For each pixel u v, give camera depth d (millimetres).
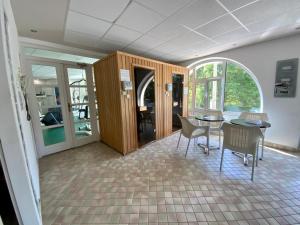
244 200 1768
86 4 1788
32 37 2803
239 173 2350
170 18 2188
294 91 3064
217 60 4449
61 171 2521
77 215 1604
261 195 1849
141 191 1965
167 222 1489
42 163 2820
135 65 3160
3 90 948
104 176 2346
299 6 1933
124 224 1481
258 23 2420
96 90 3766
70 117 3539
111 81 3098
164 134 4246
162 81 3984
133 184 2121
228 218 1522
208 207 1671
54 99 3287
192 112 5352
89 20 2186
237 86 4301
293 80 3057
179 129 4938
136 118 3328
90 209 1682
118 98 2979
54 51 3186
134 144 3334
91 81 3852
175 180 2193
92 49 3621
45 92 3148
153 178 2258
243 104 4246
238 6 1917
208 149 3113
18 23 2213
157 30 2596
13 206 1092
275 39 3197
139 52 3996
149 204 1732
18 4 1721
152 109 3771
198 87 5141
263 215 1555
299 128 3084
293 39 2984
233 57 3910
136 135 3361
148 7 1889
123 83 2916
